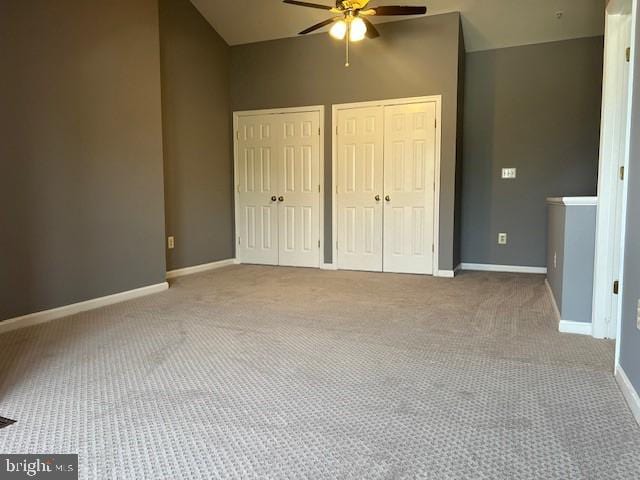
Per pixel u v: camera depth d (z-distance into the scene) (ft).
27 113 10.93
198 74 18.28
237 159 20.34
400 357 8.75
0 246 10.45
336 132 18.51
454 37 16.49
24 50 10.82
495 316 11.66
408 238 17.83
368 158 18.13
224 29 18.97
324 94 18.57
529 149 17.98
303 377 7.80
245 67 19.79
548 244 14.78
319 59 18.53
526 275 17.60
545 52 17.46
